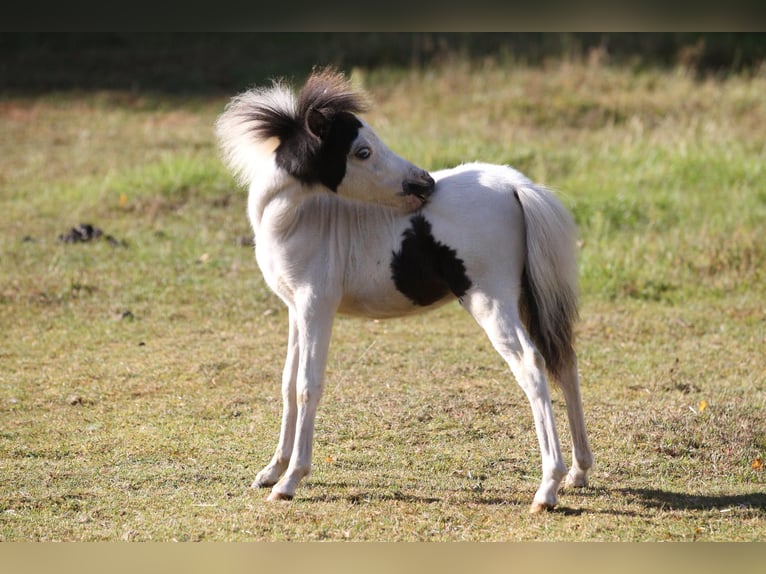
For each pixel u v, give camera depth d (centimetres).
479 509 741
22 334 1243
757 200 1770
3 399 1016
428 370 1113
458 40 3055
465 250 723
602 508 743
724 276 1450
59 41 3141
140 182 1864
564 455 872
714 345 1202
